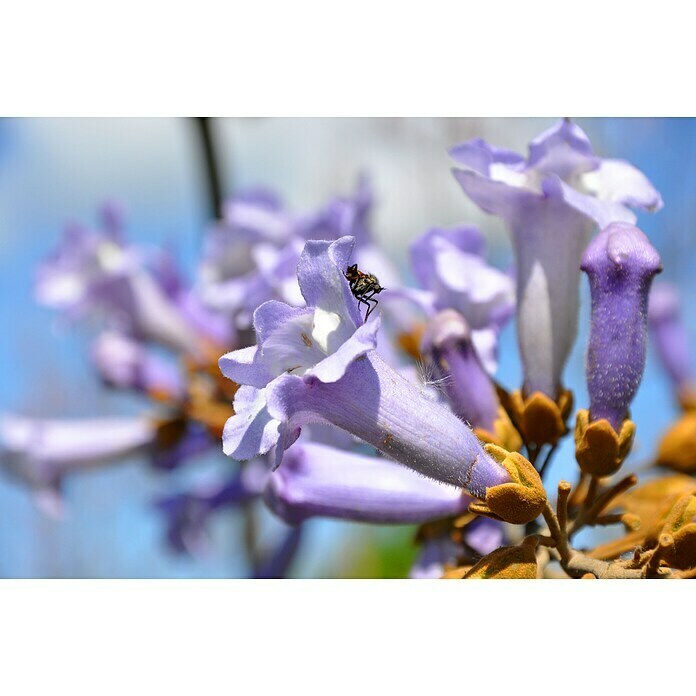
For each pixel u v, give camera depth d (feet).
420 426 0.72
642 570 0.74
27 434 1.34
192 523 1.28
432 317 0.86
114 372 1.29
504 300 0.92
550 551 0.81
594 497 0.79
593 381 0.78
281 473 0.83
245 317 1.11
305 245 0.69
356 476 0.83
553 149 0.81
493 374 0.90
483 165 0.83
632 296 0.76
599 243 0.77
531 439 0.82
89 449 1.31
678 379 1.31
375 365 0.72
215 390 1.26
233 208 1.20
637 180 0.82
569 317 0.83
